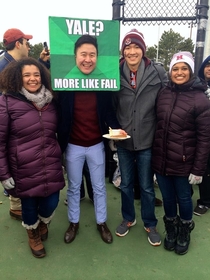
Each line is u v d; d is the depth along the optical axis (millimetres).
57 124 2146
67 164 2373
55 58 2074
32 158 1976
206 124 1985
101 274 2078
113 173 3666
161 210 3049
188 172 2104
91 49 2051
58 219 2861
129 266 2164
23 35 2984
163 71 2279
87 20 2066
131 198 2545
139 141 2262
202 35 2768
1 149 1929
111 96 2348
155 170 2244
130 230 2670
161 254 2314
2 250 2348
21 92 1947
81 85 2145
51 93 2088
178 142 2066
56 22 2029
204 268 2146
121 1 2607
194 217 2916
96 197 2484
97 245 2430
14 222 2787
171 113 2053
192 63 2012
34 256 2260
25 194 2016
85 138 2297
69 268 2139
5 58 2918
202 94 2014
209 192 2918
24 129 1934
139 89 2162
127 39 2092
